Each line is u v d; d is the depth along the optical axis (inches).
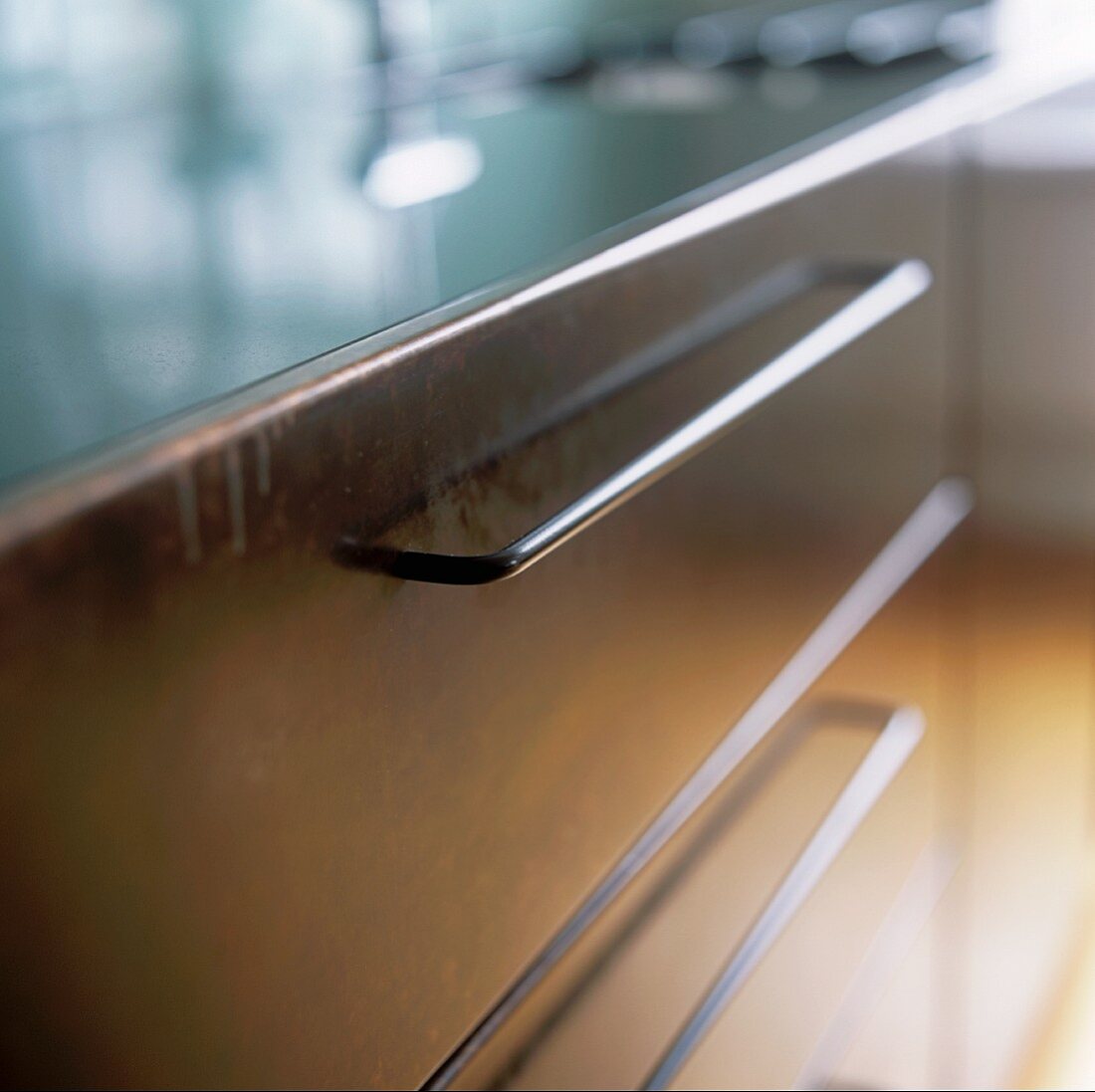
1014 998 49.1
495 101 41.0
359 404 16.2
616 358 22.2
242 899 15.8
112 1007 14.4
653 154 29.0
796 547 30.5
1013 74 40.2
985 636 42.9
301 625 15.9
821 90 39.3
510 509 19.8
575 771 22.6
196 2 39.4
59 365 16.1
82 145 34.0
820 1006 33.9
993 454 41.2
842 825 32.9
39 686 12.8
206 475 14.1
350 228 23.8
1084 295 41.2
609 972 24.4
